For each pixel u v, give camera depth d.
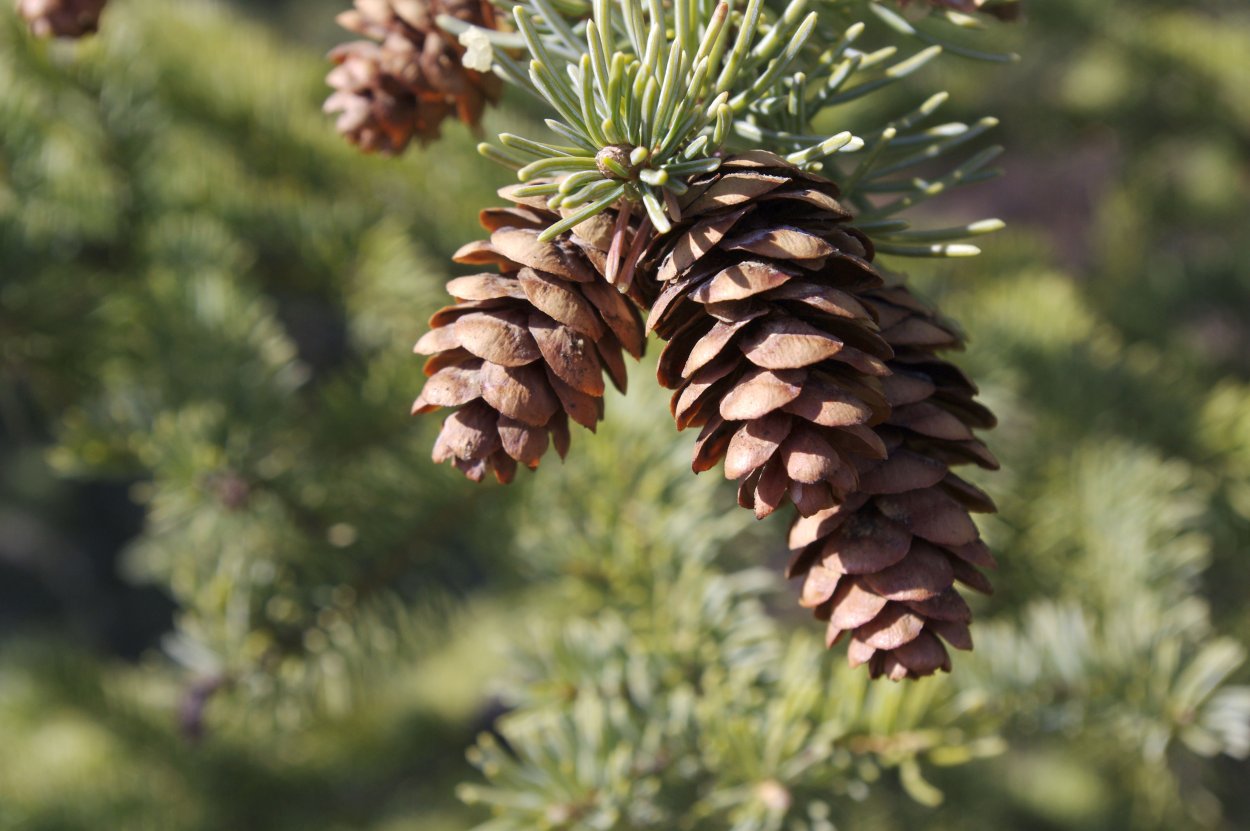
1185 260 1.06
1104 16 1.04
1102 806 0.93
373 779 0.94
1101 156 1.36
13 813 0.78
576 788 0.44
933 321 0.37
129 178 0.68
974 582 0.37
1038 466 0.70
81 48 0.66
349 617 0.57
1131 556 0.62
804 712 0.44
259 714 0.58
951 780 0.86
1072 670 0.47
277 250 0.73
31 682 0.80
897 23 0.39
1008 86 1.07
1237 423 0.75
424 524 0.59
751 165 0.36
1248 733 0.46
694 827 0.45
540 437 0.37
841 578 0.37
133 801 0.80
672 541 0.52
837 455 0.36
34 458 2.67
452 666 0.97
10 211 0.63
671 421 0.56
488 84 0.40
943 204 1.28
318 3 2.20
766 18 0.39
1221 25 1.11
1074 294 0.89
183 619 0.54
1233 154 1.12
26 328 0.63
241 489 0.57
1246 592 0.77
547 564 0.53
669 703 0.46
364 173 0.75
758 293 0.36
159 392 0.60
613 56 0.36
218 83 0.75
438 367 0.37
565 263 0.36
